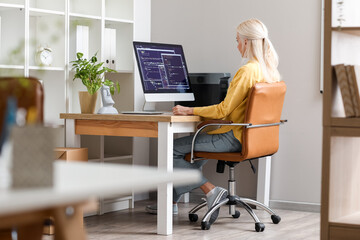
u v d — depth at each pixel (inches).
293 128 196.5
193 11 213.5
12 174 52.5
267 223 173.9
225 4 207.6
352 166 119.6
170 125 154.9
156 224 171.0
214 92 196.1
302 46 194.5
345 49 115.7
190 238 152.5
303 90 194.7
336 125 109.0
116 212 189.6
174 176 59.0
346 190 117.3
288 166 197.5
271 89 158.6
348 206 118.3
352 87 108.3
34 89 89.5
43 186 52.2
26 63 165.8
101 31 187.9
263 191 196.7
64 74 178.5
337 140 112.4
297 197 196.5
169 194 156.3
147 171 61.6
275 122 166.4
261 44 166.4
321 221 110.1
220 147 161.2
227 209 196.1
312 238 154.6
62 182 54.2
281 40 197.8
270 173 200.4
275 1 198.5
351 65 109.0
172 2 217.0
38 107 89.4
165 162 154.9
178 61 183.6
